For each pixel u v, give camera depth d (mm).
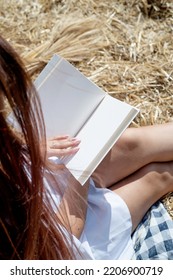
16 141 1001
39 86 1403
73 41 1989
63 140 1427
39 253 1120
